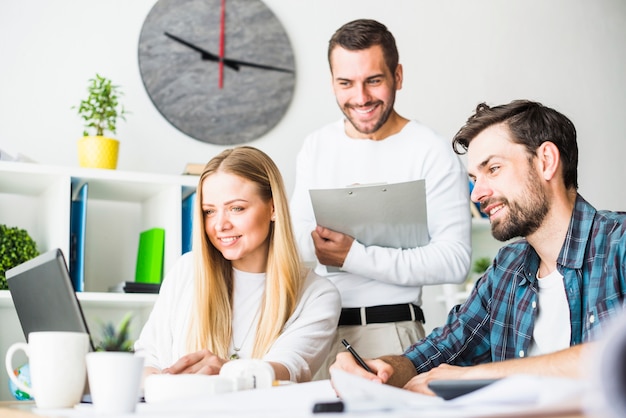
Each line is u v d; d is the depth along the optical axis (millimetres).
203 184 1830
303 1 3404
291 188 3254
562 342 1597
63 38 2992
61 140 2936
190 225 2680
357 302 2270
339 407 751
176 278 1907
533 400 723
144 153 3051
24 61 2928
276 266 1828
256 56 3271
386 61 2336
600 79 4059
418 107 3545
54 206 2609
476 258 3455
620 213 1588
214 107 3176
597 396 502
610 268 1515
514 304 1689
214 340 1772
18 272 1504
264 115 3246
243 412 839
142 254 2738
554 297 1628
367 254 2205
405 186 2131
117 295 2533
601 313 1506
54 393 1181
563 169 1633
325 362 2275
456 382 983
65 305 1303
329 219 2219
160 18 3143
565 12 4008
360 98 2328
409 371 1598
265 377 1222
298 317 1825
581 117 3980
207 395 1064
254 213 1819
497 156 1662
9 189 2729
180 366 1447
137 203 2996
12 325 2658
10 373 1249
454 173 2375
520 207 1635
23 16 2949
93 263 2902
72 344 1194
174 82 3125
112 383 944
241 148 1895
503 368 1287
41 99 2930
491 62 3748
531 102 1674
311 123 3332
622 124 4086
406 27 3580
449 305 3264
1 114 2869
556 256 1629
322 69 3387
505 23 3818
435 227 2346
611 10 4152
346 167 2398
